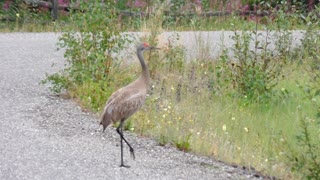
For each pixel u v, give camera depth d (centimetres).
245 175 1109
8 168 1070
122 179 1051
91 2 1569
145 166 1112
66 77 1557
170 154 1180
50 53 1978
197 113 1400
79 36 1827
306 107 1457
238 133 1295
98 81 1506
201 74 1694
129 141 1233
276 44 1802
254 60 1573
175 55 1767
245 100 1492
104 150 1177
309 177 1060
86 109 1412
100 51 1553
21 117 1331
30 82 1608
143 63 1184
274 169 1135
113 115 1123
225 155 1181
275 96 1527
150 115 1355
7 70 1730
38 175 1048
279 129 1327
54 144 1188
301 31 1972
